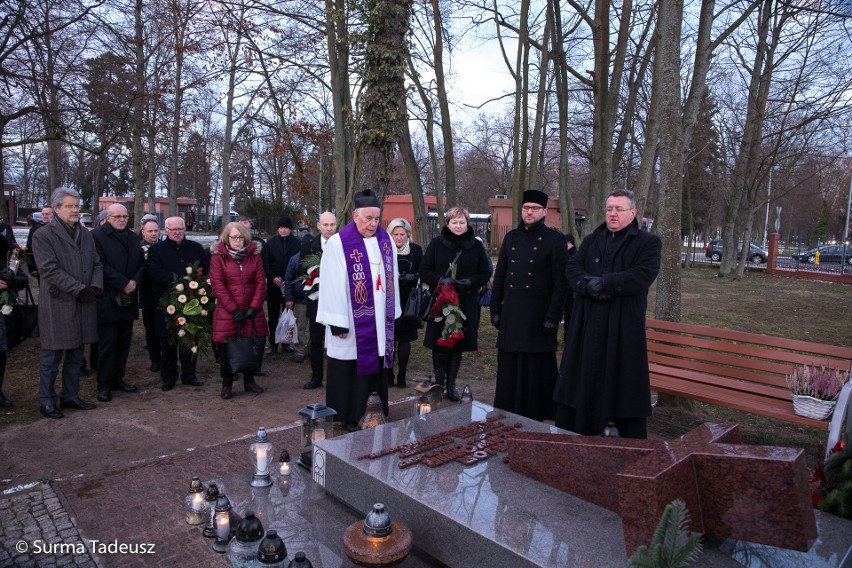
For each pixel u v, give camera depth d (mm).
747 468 2492
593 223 12953
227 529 3262
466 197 51719
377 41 8109
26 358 7652
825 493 3143
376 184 8281
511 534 2656
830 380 4293
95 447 4750
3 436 4949
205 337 6336
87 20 12242
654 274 3932
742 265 23250
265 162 41500
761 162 22438
